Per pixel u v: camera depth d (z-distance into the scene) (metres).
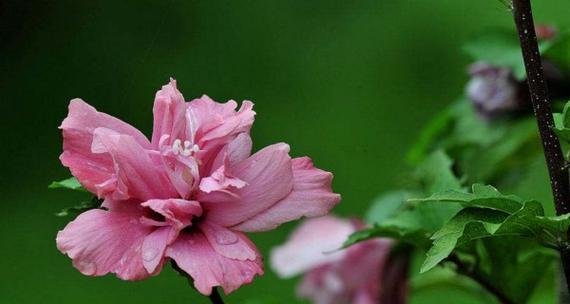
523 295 1.22
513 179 1.35
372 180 2.48
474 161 1.35
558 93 1.30
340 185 2.50
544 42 1.31
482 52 1.31
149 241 1.09
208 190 1.09
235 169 1.10
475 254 1.21
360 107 2.67
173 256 1.09
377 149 2.54
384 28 2.70
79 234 1.09
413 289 1.32
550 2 1.84
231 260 1.09
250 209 1.10
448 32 2.56
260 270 1.09
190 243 1.09
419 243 1.19
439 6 2.58
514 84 1.33
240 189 1.10
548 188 1.49
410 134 2.53
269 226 1.10
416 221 1.21
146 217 1.10
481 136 1.35
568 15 1.82
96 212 1.09
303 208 1.10
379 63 2.68
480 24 2.39
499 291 1.22
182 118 1.10
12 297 2.71
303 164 1.11
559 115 1.13
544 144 1.10
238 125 1.10
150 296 2.52
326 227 1.36
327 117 2.72
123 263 1.09
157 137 1.11
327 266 1.35
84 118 1.10
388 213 1.35
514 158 1.35
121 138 1.09
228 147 1.10
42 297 2.68
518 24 1.10
